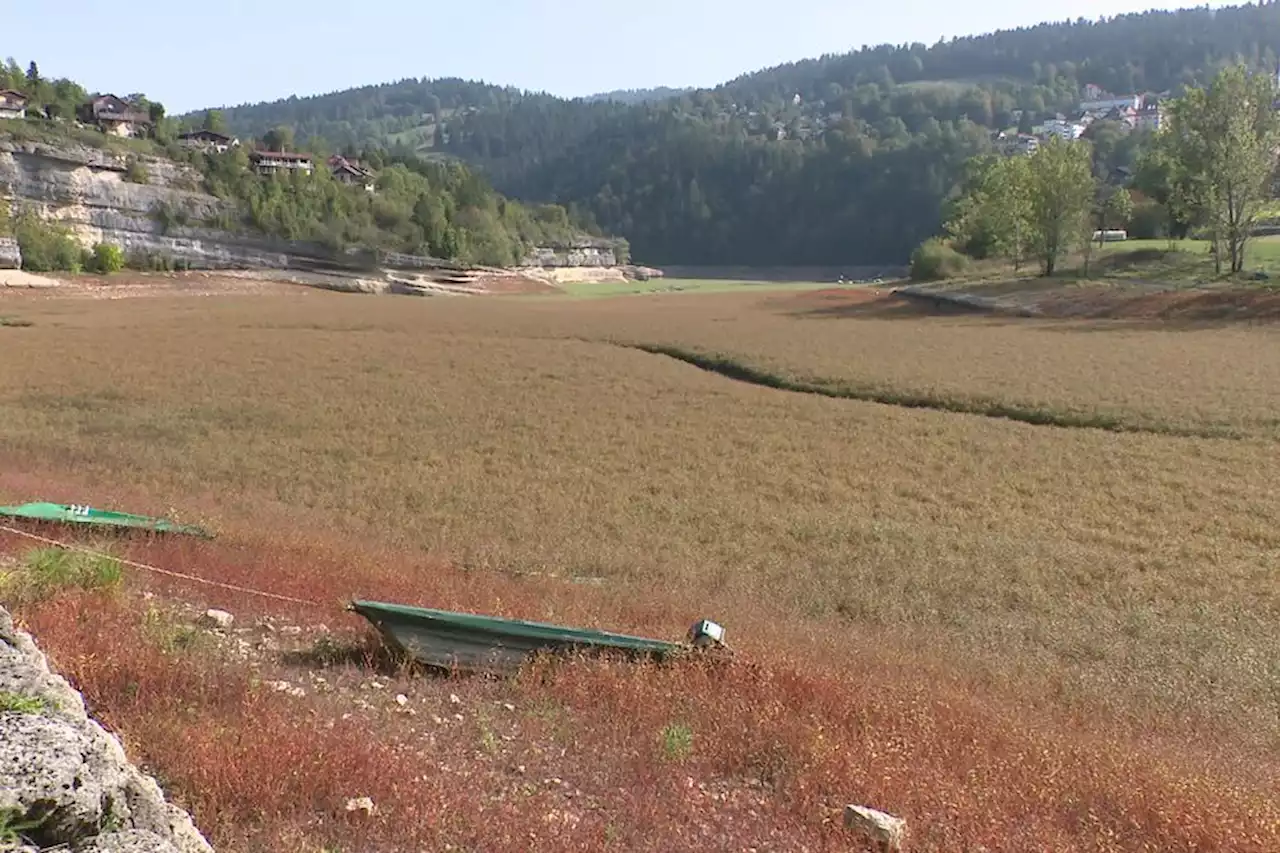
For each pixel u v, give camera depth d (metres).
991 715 10.44
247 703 7.99
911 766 8.58
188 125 183.50
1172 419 34.03
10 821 3.76
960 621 16.33
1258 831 7.96
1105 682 13.05
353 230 142.75
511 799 7.10
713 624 11.16
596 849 6.35
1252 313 60.00
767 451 31.11
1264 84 76.06
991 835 7.40
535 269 177.12
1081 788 8.55
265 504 22.33
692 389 42.69
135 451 28.20
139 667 8.14
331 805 6.43
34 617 9.29
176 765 6.55
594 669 10.11
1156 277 77.31
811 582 18.31
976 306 78.00
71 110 141.62
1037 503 25.23
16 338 56.06
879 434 33.50
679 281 189.50
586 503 24.50
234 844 5.79
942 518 23.95
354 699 8.99
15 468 24.12
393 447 30.62
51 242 110.62
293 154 157.00
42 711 4.63
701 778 8.01
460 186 183.88
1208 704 12.45
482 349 55.03
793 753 8.46
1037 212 84.56
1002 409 37.16
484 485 26.08
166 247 127.62
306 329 65.06
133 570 12.96
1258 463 28.59
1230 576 19.52
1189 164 78.50
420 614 10.20
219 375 43.75
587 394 41.09
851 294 100.44
